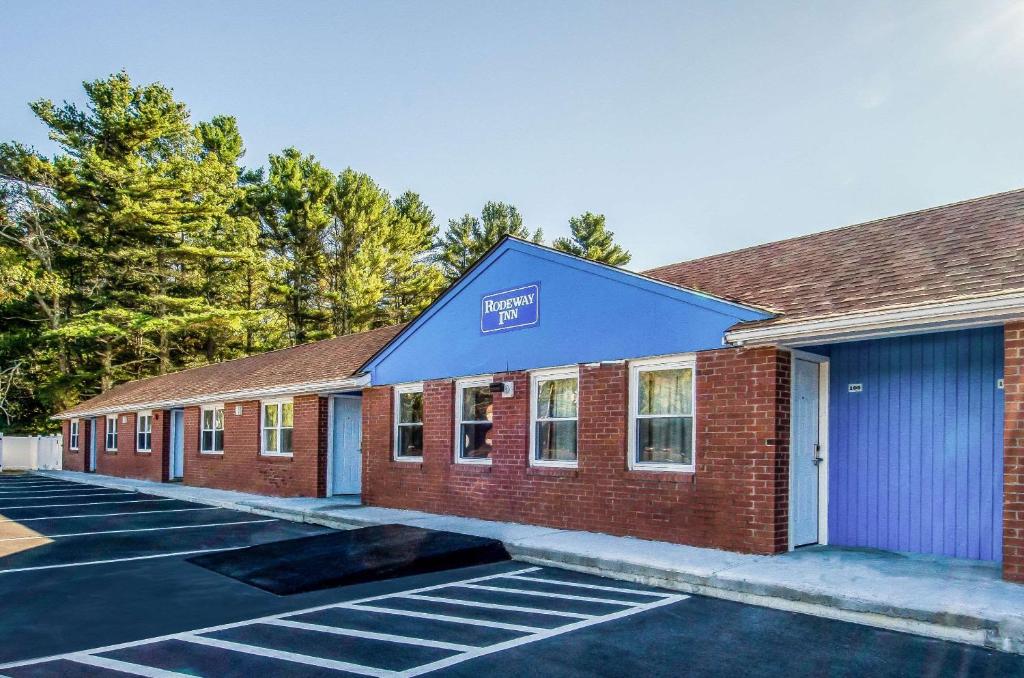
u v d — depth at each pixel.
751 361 9.11
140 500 19.08
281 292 41.41
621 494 10.48
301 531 13.03
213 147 43.91
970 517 8.30
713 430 9.44
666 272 13.23
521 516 12.02
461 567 9.43
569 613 7.02
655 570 8.27
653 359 10.30
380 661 5.62
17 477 30.03
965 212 10.59
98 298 37.50
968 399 8.41
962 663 5.46
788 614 6.92
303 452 17.80
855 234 11.52
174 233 37.56
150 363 40.97
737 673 5.29
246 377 21.98
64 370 39.34
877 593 6.74
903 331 7.86
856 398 9.33
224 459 21.00
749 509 8.95
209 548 11.25
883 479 9.02
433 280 43.12
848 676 5.21
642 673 5.32
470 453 13.42
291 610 7.26
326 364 18.83
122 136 37.56
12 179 37.16
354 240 41.66
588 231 48.78
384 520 12.89
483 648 5.93
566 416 11.66
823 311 8.31
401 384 14.95
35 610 7.32
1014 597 6.46
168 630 6.55
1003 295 6.71
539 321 12.02
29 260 37.50
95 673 5.38
